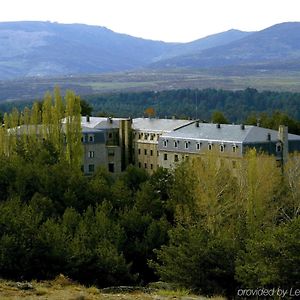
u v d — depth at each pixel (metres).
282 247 59.72
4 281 58.97
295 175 144.50
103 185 114.38
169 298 55.06
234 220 117.94
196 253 65.88
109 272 70.25
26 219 71.81
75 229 88.00
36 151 142.75
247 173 130.38
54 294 53.16
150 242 90.25
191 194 121.75
